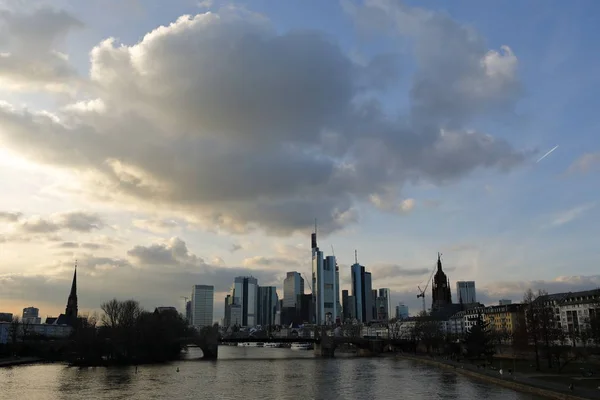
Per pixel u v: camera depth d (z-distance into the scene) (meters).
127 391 196.00
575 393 151.00
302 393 193.00
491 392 185.75
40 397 180.25
